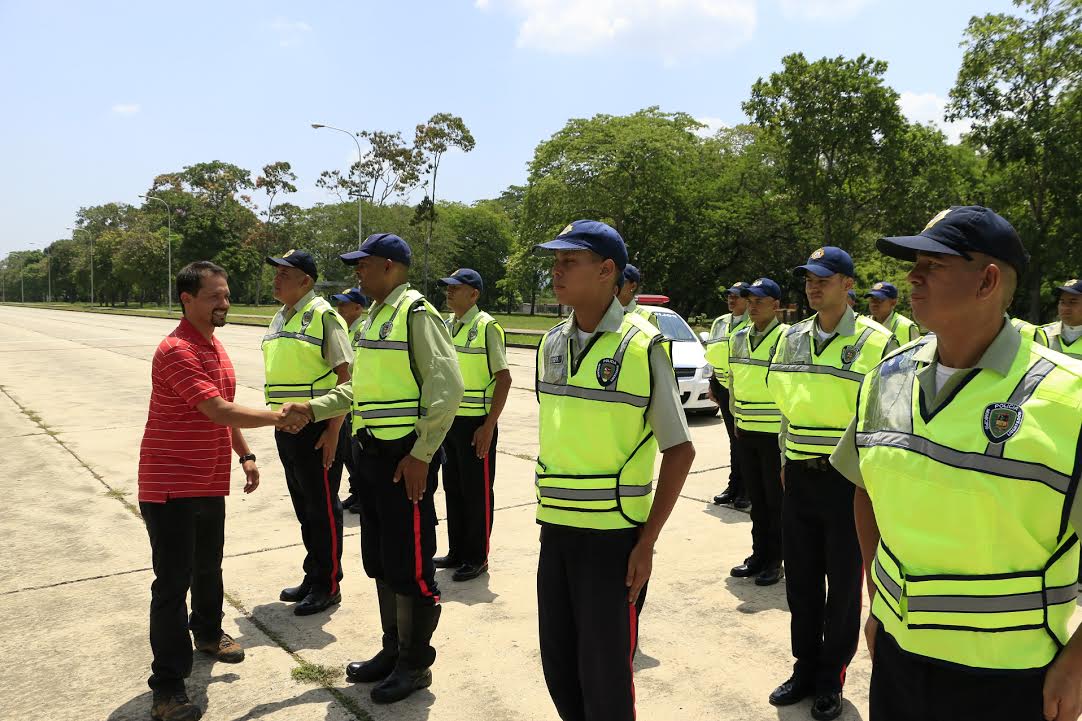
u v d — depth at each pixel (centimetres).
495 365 454
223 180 8262
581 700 237
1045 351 151
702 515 575
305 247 6216
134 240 7512
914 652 159
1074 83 2183
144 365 1658
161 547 300
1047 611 146
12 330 3044
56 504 596
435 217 4891
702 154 3734
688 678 330
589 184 3353
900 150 2625
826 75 2586
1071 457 139
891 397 169
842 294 320
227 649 346
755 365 439
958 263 152
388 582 313
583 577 222
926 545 155
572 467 224
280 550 493
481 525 450
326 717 298
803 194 2739
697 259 3491
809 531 310
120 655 350
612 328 224
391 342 318
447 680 328
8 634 370
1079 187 2177
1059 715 144
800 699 310
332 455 385
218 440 322
